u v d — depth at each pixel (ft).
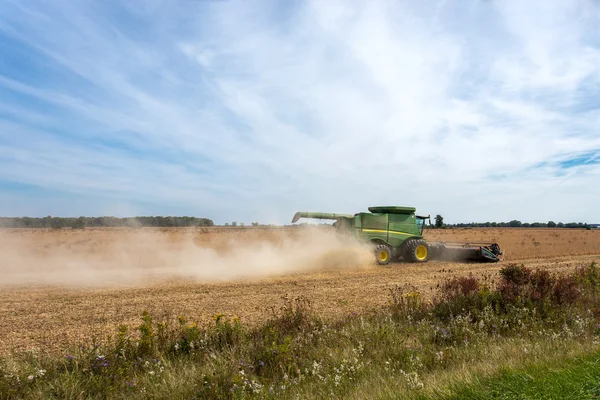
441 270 58.34
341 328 25.45
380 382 16.83
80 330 26.86
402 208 69.51
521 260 74.23
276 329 24.49
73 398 16.42
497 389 14.43
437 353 20.74
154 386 17.07
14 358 19.88
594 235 188.65
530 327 25.93
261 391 16.51
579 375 15.34
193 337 22.18
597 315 28.89
